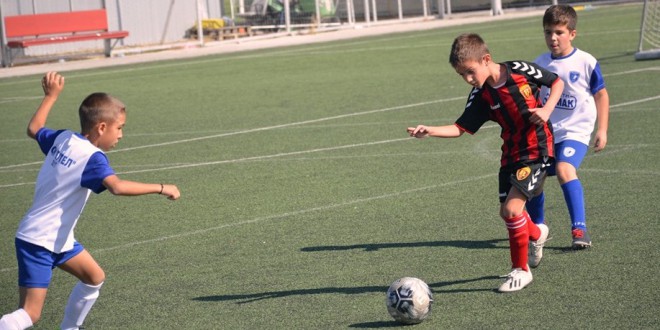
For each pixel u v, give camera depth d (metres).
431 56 29.83
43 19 36.34
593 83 8.79
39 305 6.40
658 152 12.63
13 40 37.12
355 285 7.86
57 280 8.74
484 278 7.82
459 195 11.05
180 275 8.53
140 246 9.73
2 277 8.99
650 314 6.67
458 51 7.32
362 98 21.00
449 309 7.10
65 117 21.56
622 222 9.30
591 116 8.84
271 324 7.02
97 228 10.68
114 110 6.53
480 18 47.75
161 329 7.09
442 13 50.44
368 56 31.55
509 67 7.48
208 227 10.37
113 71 32.66
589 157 12.68
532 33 35.16
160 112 21.31
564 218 9.75
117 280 8.51
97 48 40.91
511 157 7.56
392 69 26.89
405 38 38.31
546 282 7.61
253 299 7.68
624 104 16.98
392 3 52.19
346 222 10.12
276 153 14.94
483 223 9.66
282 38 43.09
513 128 7.54
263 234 9.87
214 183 12.90
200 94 24.28
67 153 6.36
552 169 8.81
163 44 41.88
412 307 6.72
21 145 17.75
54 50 39.25
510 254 8.03
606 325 6.51
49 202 6.38
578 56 8.84
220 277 8.38
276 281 8.13
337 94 22.12
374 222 10.03
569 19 8.80
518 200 7.39
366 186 11.94
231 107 21.27
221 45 41.28
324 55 33.16
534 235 7.87
